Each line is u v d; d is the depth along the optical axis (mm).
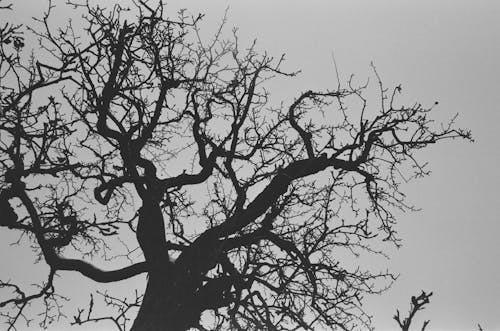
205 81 17203
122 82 16172
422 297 7250
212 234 15930
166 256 16078
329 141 17078
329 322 15281
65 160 15844
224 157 17141
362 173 17234
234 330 14945
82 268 16359
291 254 16031
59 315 16703
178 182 16734
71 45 15844
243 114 16609
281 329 14234
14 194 15836
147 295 15891
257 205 16266
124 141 16266
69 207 16266
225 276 15367
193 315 15516
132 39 16422
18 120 15352
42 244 16422
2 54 15109
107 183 16531
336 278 15609
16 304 16516
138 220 16469
